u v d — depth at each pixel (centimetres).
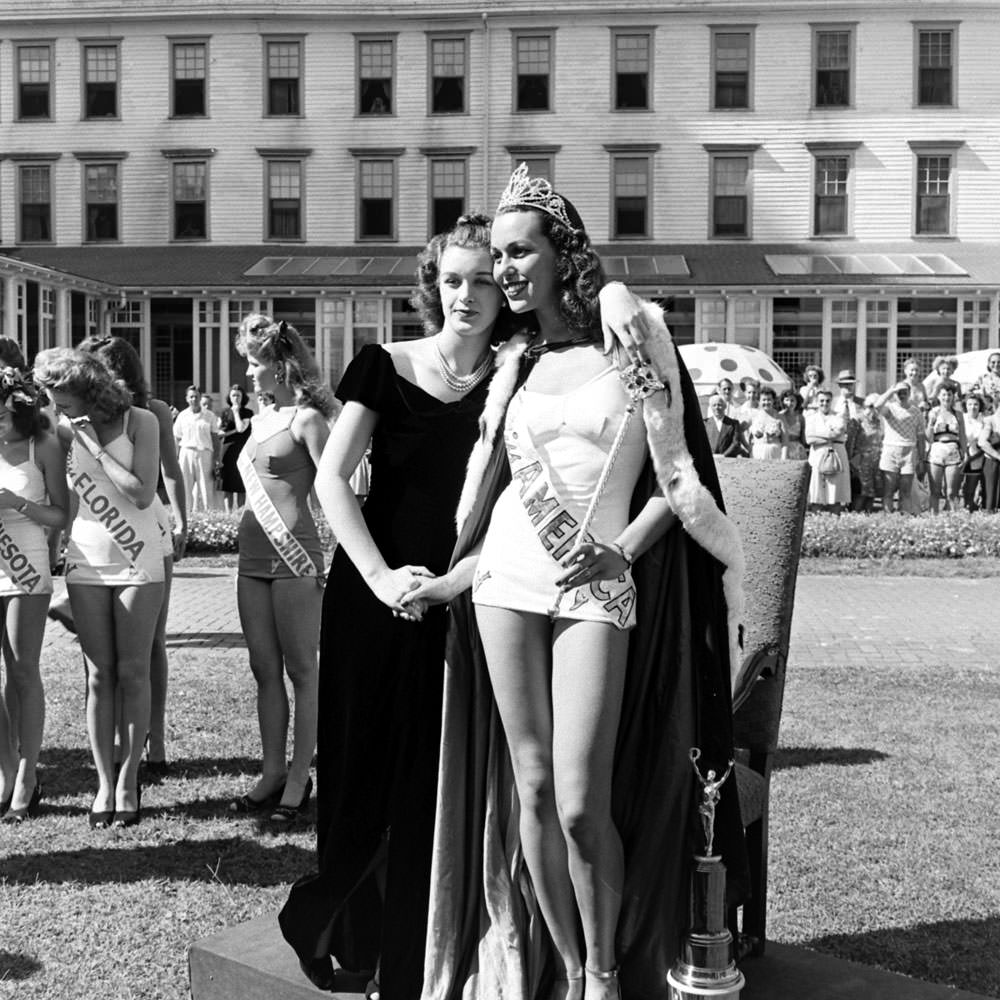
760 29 3278
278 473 518
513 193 280
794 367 3191
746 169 3306
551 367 279
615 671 269
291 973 328
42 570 533
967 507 1766
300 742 529
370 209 3391
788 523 357
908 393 1775
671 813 282
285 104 3391
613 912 280
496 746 293
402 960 302
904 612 1109
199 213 3422
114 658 526
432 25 3331
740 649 287
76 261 3369
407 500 308
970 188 3272
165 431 592
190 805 547
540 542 272
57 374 498
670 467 266
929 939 406
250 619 532
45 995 368
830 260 3177
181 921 422
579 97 3319
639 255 3272
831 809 533
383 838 315
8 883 456
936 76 3262
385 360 305
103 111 3428
